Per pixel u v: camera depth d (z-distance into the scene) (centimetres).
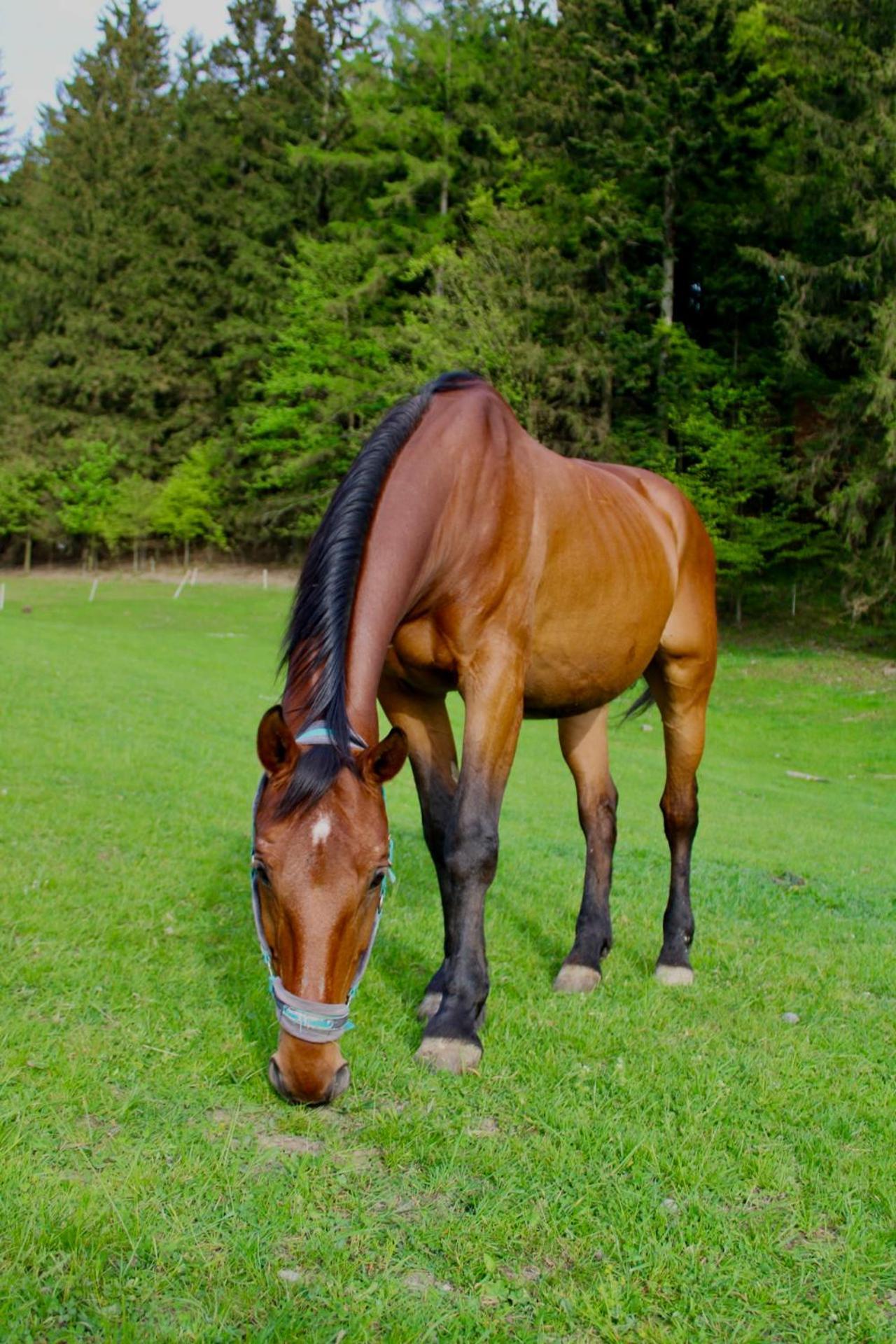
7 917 424
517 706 340
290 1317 194
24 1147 248
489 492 336
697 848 812
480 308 2580
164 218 4362
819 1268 224
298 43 4297
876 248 2128
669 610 453
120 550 4491
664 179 2589
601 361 2567
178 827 636
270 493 4069
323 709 253
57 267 4403
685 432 2488
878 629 2405
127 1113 269
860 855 876
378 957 418
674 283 2941
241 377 4075
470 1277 211
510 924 495
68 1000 343
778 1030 367
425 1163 257
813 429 2830
